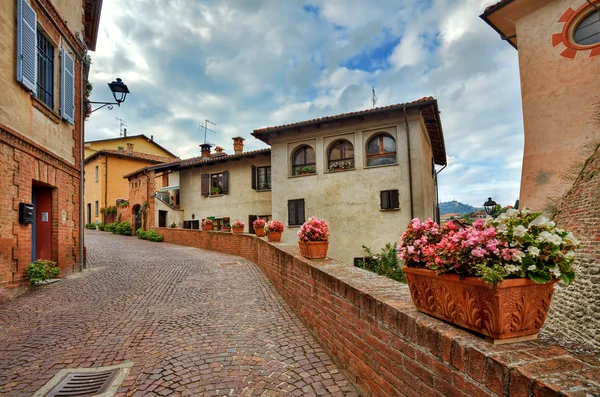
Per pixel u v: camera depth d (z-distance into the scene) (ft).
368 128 49.73
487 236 5.86
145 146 124.36
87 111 36.86
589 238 27.20
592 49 34.24
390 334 7.95
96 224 98.12
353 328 10.28
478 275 5.56
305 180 53.72
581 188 31.45
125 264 38.40
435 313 6.89
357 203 49.73
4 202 21.77
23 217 23.41
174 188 81.05
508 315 5.42
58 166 29.96
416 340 6.85
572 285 27.45
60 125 30.83
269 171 68.74
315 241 17.20
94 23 40.04
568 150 34.96
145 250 53.26
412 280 7.53
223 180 72.64
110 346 14.28
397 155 47.78
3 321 17.57
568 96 35.63
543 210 35.58
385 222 47.91
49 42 29.50
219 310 19.79
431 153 62.59
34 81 25.21
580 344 5.42
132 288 25.90
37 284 25.67
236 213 70.64
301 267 17.26
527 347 5.29
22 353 13.52
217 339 14.99
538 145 37.68
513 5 40.01
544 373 4.32
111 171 101.19
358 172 50.08
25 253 23.95
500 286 5.30
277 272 24.48
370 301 9.09
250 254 42.50
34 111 25.95
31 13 24.95
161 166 78.02
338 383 10.68
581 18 35.65
